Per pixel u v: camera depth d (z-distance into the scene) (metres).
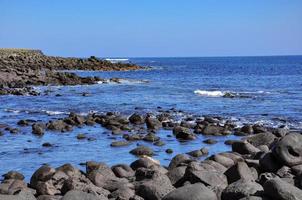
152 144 21.02
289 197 9.54
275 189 9.70
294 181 11.38
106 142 21.44
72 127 25.31
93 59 100.06
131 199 10.91
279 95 42.00
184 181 12.22
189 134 22.38
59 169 13.78
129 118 27.56
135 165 15.15
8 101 37.78
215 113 30.94
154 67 116.69
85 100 38.69
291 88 50.22
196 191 10.05
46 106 34.91
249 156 15.68
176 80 64.75
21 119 28.44
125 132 24.17
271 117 29.02
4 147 20.19
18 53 103.56
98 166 14.26
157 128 25.45
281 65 142.62
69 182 12.20
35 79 54.62
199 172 12.13
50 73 62.69
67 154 18.81
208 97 40.72
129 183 12.63
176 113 30.92
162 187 11.27
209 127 24.12
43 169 13.11
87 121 27.02
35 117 29.50
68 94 43.28
